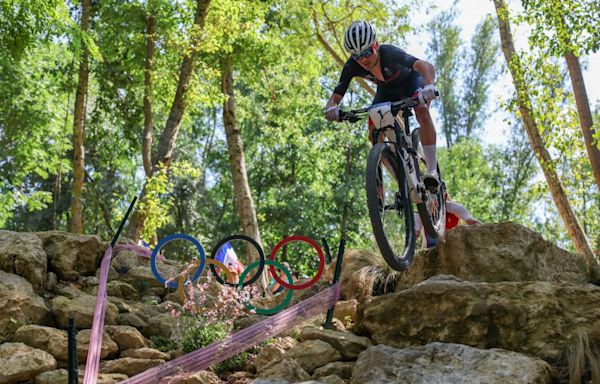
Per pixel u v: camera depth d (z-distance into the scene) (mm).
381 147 5098
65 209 27984
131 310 7109
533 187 15930
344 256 7777
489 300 5734
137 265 8375
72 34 11570
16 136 20625
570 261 6910
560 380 5176
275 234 31812
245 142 30875
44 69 20781
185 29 15172
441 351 5301
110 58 18188
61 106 21312
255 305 7730
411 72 5594
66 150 23625
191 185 29422
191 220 29359
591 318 5547
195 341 6293
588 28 12672
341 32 19062
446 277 6207
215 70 15664
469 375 5012
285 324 6430
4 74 19531
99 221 28406
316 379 5512
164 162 15211
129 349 6250
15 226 28375
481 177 33000
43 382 5617
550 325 5551
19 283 6918
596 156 14641
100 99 20000
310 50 18938
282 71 20391
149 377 5617
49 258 7773
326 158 31859
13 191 23891
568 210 14992
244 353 6230
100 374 5758
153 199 14828
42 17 11320
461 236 6680
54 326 6602
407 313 5957
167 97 18125
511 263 6465
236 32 15805
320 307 6660
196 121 34062
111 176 26094
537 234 6707
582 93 14773
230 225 32156
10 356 5734
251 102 24734
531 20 13156
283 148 30812
